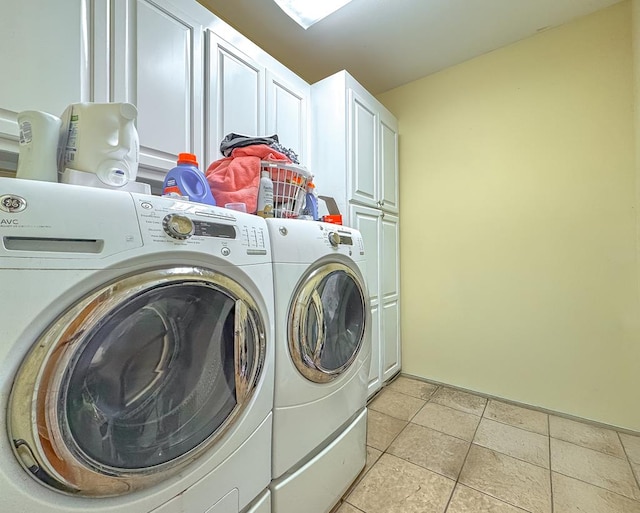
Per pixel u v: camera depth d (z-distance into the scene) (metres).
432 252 2.34
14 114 0.83
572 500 1.21
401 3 1.68
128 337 0.58
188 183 0.96
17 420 0.45
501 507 1.18
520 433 1.68
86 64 0.97
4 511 0.45
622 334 1.69
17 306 0.45
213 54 1.35
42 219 0.48
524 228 1.97
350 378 1.22
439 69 2.29
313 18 1.78
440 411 1.92
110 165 0.74
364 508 1.17
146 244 0.59
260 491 0.85
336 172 1.87
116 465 0.56
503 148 2.04
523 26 1.85
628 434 1.66
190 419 0.69
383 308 2.21
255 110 1.55
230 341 0.77
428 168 2.36
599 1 1.67
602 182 1.73
